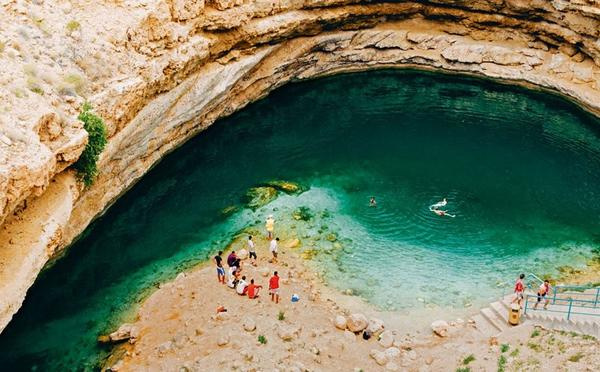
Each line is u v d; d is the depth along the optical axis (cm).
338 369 2195
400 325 2539
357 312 2616
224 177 3641
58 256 2869
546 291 2478
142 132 3269
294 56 4581
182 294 2667
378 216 3322
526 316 2447
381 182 3650
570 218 3325
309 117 4384
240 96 4350
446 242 3119
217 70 3894
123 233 3114
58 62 2795
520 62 4716
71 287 2750
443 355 2289
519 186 3619
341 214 3328
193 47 3569
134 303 2667
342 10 4641
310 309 2572
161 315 2553
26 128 2231
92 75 2891
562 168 3797
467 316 2595
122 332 2442
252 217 3284
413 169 3788
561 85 4503
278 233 3150
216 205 3378
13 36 2680
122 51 3086
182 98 3647
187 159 3791
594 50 4331
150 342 2395
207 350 2259
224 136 4088
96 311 2617
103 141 2695
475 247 3084
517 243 3114
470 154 3959
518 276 2856
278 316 2472
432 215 3341
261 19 4156
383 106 4556
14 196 2070
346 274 2867
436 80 4912
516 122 4334
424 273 2889
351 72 5000
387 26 5003
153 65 3247
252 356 2170
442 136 4175
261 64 4388
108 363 2327
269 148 3978
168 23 3375
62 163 2459
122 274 2838
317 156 3912
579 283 2777
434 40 4931
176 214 3284
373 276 2861
